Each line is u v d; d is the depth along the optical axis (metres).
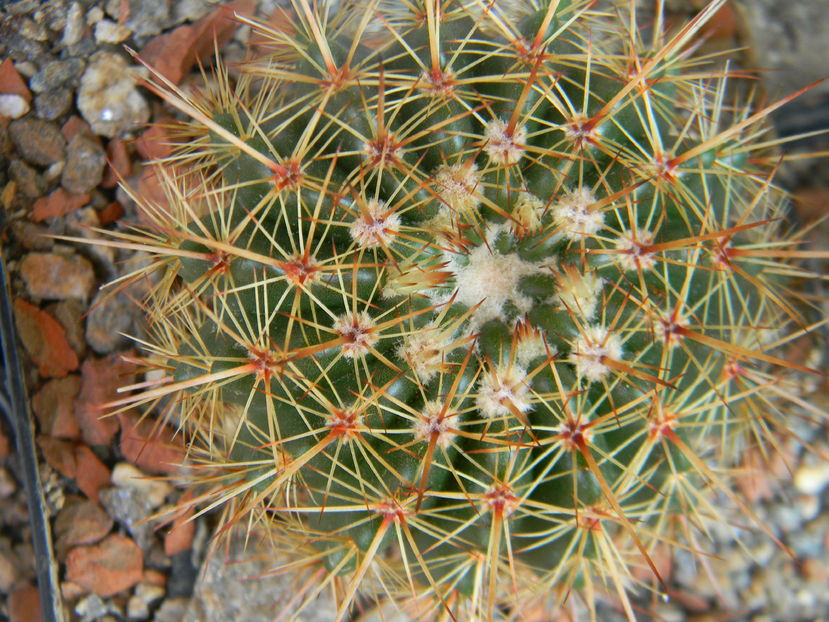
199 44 0.19
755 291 0.15
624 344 0.13
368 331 0.12
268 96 0.15
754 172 0.17
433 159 0.13
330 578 0.13
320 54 0.13
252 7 0.19
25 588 0.19
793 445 0.18
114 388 0.17
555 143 0.13
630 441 0.12
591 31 0.16
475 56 0.14
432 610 0.15
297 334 0.12
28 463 0.17
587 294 0.12
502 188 0.13
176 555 0.17
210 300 0.15
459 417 0.12
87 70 0.18
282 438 0.13
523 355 0.13
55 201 0.18
